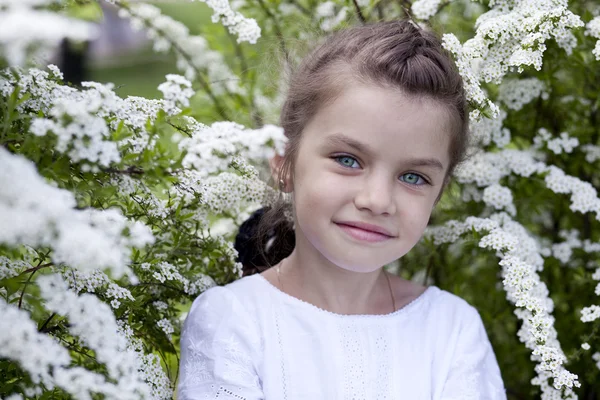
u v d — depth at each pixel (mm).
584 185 1984
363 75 1556
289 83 1880
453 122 1624
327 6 2273
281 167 1709
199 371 1585
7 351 1026
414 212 1554
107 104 1319
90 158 1138
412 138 1516
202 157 1135
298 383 1613
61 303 1154
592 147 2156
